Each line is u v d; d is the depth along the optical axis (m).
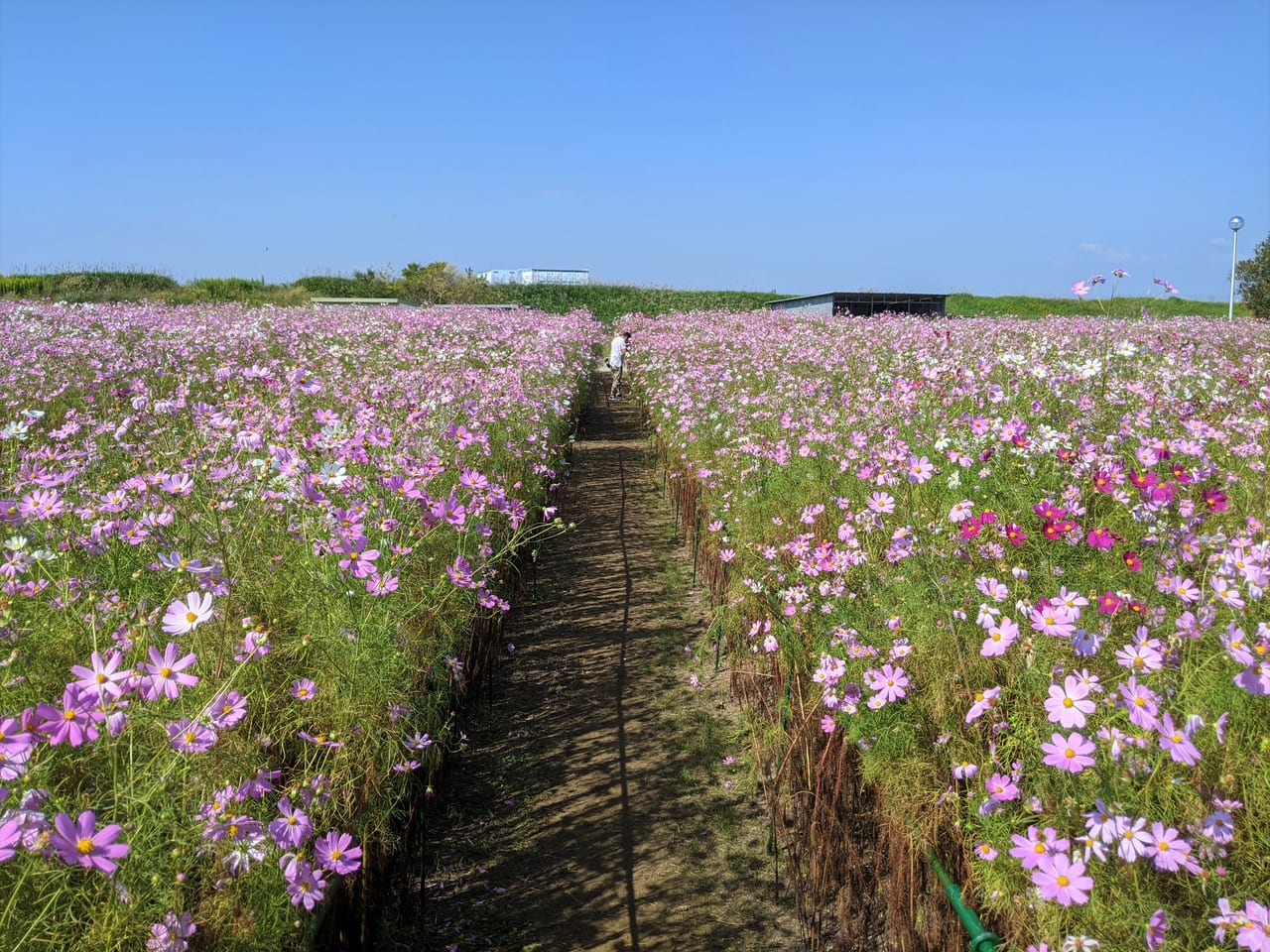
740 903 3.39
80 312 14.12
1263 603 2.60
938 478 4.12
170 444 4.38
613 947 3.15
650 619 6.14
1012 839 1.95
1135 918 1.83
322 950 2.45
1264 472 3.87
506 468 6.32
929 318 20.83
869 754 2.78
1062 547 3.13
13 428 3.89
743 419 7.18
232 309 17.86
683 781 4.18
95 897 1.84
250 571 3.31
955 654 2.79
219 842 2.04
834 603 3.60
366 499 3.67
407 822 3.16
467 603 4.18
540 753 4.44
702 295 42.12
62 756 2.11
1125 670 2.35
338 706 2.87
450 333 13.62
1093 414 4.45
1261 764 2.04
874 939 2.93
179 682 2.11
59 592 2.82
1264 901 1.85
